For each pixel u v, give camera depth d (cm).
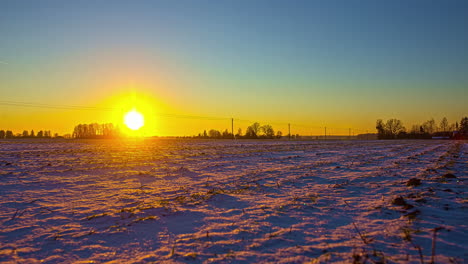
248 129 13162
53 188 988
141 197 852
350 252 439
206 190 958
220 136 13638
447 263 391
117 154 2500
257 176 1258
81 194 898
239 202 791
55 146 3872
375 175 1250
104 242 502
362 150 3409
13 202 782
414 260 404
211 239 508
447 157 2202
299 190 949
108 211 697
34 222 614
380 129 14112
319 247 463
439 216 605
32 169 1391
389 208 684
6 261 425
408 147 4275
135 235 535
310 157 2300
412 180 1000
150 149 3341
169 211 688
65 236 530
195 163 1798
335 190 938
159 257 436
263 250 457
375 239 492
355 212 672
